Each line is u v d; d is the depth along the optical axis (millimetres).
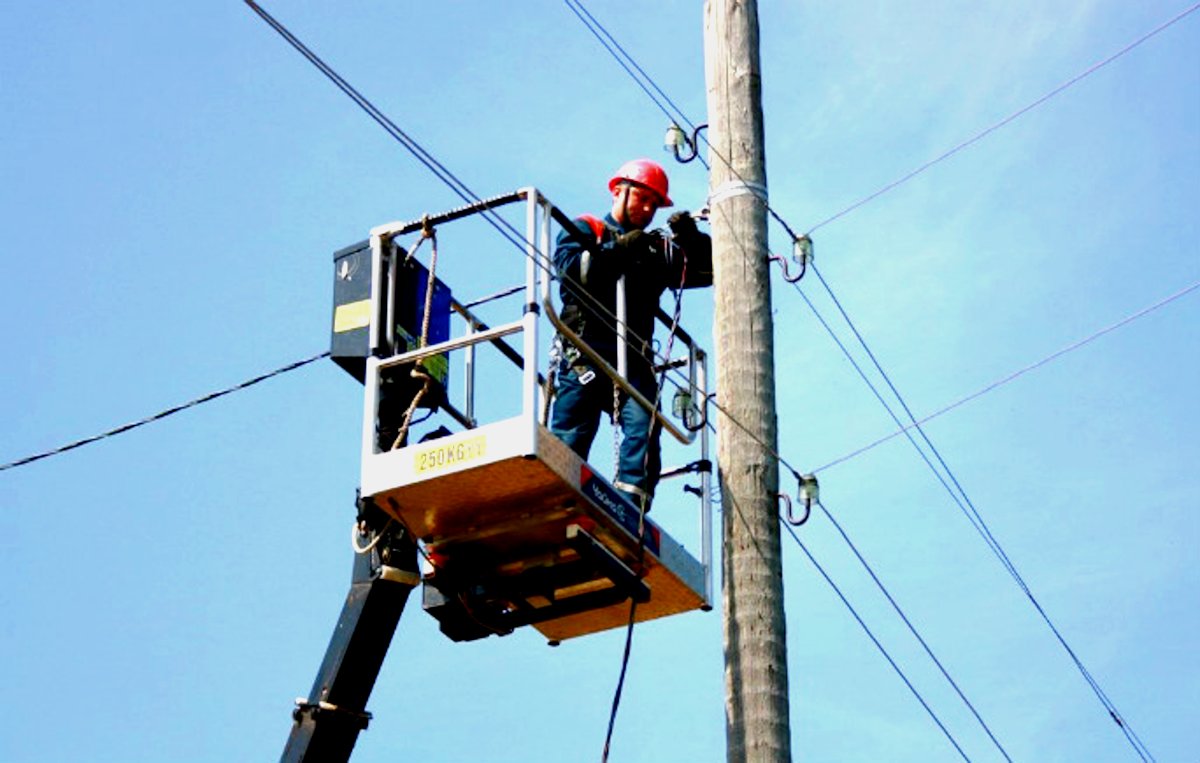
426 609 15789
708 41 17500
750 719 15352
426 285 15945
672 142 16797
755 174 16906
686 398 16297
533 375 14531
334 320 15836
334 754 15305
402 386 15477
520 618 15781
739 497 16000
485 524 15117
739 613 15695
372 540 15195
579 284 15641
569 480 14664
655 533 15578
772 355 16469
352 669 15383
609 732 15062
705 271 16688
